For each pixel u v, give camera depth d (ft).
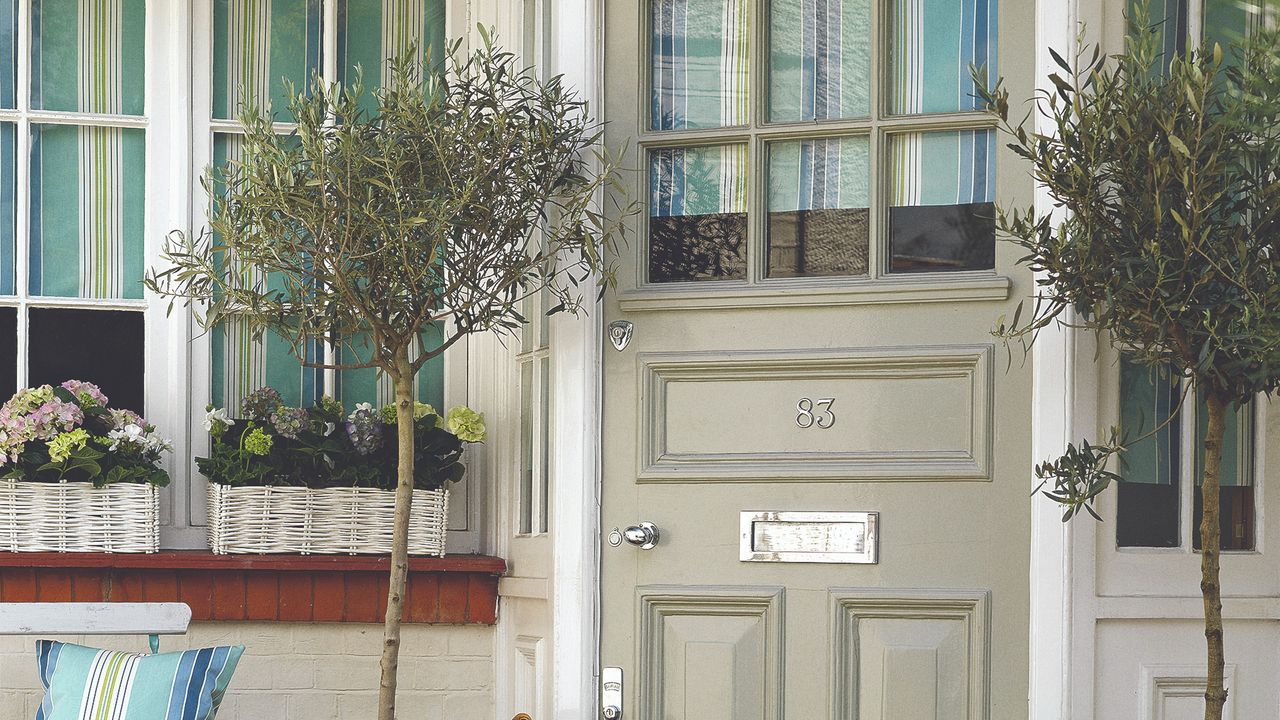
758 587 11.38
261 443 12.62
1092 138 8.75
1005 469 10.93
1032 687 10.67
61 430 12.45
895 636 11.12
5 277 13.34
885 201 11.40
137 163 13.61
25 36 13.46
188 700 10.89
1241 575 10.72
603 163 11.16
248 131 10.73
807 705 11.23
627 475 11.69
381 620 12.85
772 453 11.44
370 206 10.16
